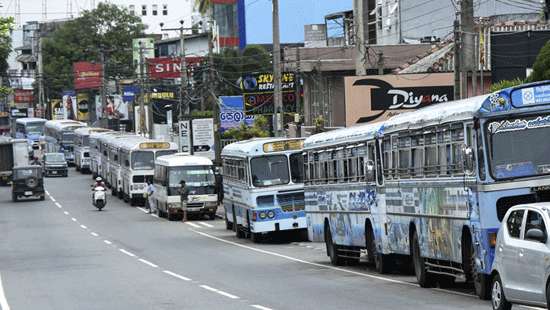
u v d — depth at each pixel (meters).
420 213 30.50
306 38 122.94
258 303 27.80
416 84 65.94
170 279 36.62
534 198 24.86
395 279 34.03
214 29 156.62
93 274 39.78
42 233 66.88
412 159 31.20
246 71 120.62
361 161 37.12
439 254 28.83
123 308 27.94
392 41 101.12
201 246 54.12
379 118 65.44
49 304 29.86
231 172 60.69
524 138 25.14
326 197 42.47
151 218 79.38
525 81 46.62
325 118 84.00
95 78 182.25
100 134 123.38
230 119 103.50
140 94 136.88
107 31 199.25
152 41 175.75
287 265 41.72
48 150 157.75
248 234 58.03
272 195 53.81
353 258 41.38
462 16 48.47
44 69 196.75
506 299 22.28
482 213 25.00
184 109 122.50
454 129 27.03
